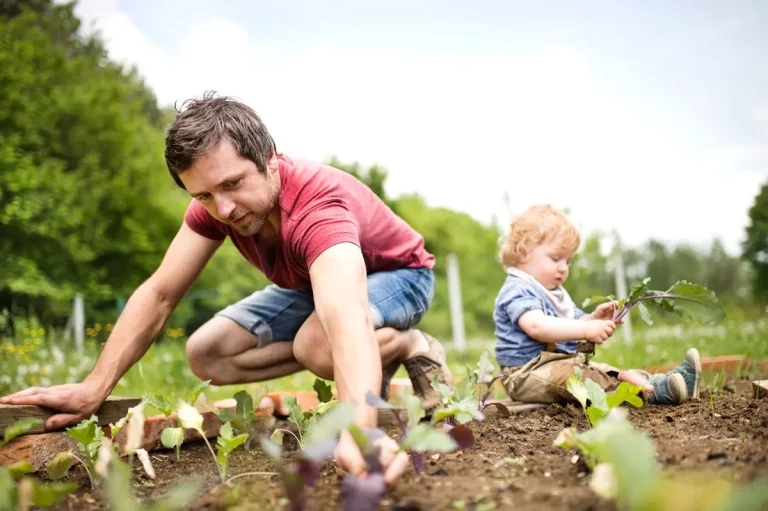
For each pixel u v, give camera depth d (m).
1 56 14.28
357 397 1.69
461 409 1.65
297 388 4.39
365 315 1.87
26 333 6.54
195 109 2.07
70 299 14.24
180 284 2.52
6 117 14.20
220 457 1.82
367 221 2.63
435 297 18.66
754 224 14.97
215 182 2.01
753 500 1.03
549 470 1.64
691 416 2.30
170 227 16.59
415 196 22.53
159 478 1.97
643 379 2.62
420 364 2.80
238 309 2.93
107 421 2.34
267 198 2.12
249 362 2.95
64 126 15.40
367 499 1.28
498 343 2.98
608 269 13.77
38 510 1.65
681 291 2.59
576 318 3.05
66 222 14.14
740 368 3.52
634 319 12.27
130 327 2.39
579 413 2.56
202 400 2.25
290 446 2.39
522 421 2.48
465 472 1.68
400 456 1.48
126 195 15.41
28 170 13.60
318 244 2.03
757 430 1.95
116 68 18.36
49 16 18.19
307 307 2.93
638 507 1.10
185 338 13.42
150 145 16.69
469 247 21.25
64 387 2.23
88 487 1.92
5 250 13.77
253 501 1.55
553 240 2.99
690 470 1.46
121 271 15.95
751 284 15.26
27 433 2.14
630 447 1.15
